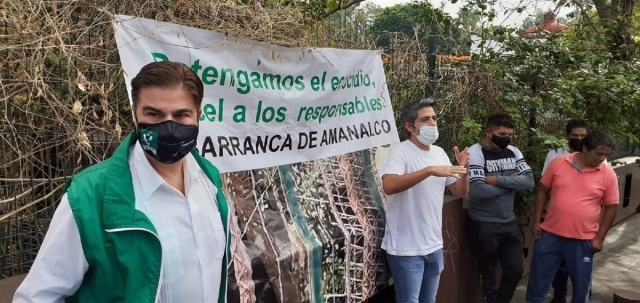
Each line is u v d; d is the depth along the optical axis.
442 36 5.01
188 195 1.54
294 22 3.25
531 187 4.16
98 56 2.33
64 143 2.28
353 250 3.40
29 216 2.22
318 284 3.09
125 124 2.43
